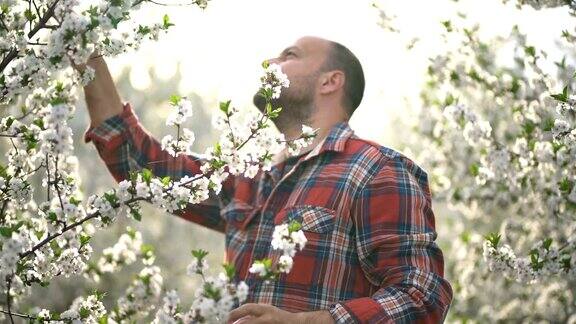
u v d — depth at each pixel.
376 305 3.90
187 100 3.73
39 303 13.78
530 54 6.30
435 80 8.04
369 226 4.20
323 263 4.20
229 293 3.18
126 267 13.97
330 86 4.85
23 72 3.61
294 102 4.81
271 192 4.56
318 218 4.25
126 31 3.79
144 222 18.27
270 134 3.73
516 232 8.23
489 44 7.73
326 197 4.32
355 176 4.34
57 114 3.39
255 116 3.72
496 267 5.06
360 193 4.29
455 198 8.63
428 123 9.39
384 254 4.15
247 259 4.45
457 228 12.33
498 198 8.36
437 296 4.05
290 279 4.19
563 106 4.70
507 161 6.57
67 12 3.57
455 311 9.99
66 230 3.62
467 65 7.73
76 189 4.13
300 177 4.49
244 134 3.71
